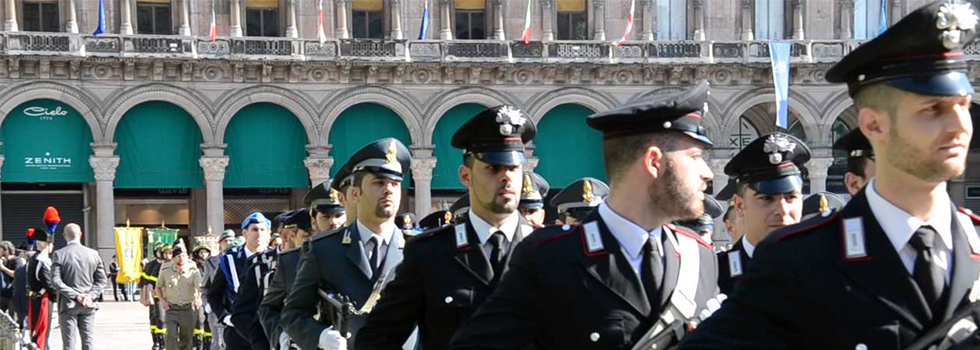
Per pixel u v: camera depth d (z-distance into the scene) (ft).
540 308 25.40
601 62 211.61
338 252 41.04
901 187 19.51
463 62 208.13
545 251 25.43
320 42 205.26
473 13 215.72
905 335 19.13
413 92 208.85
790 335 19.92
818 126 216.33
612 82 213.87
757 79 215.92
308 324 40.27
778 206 35.63
